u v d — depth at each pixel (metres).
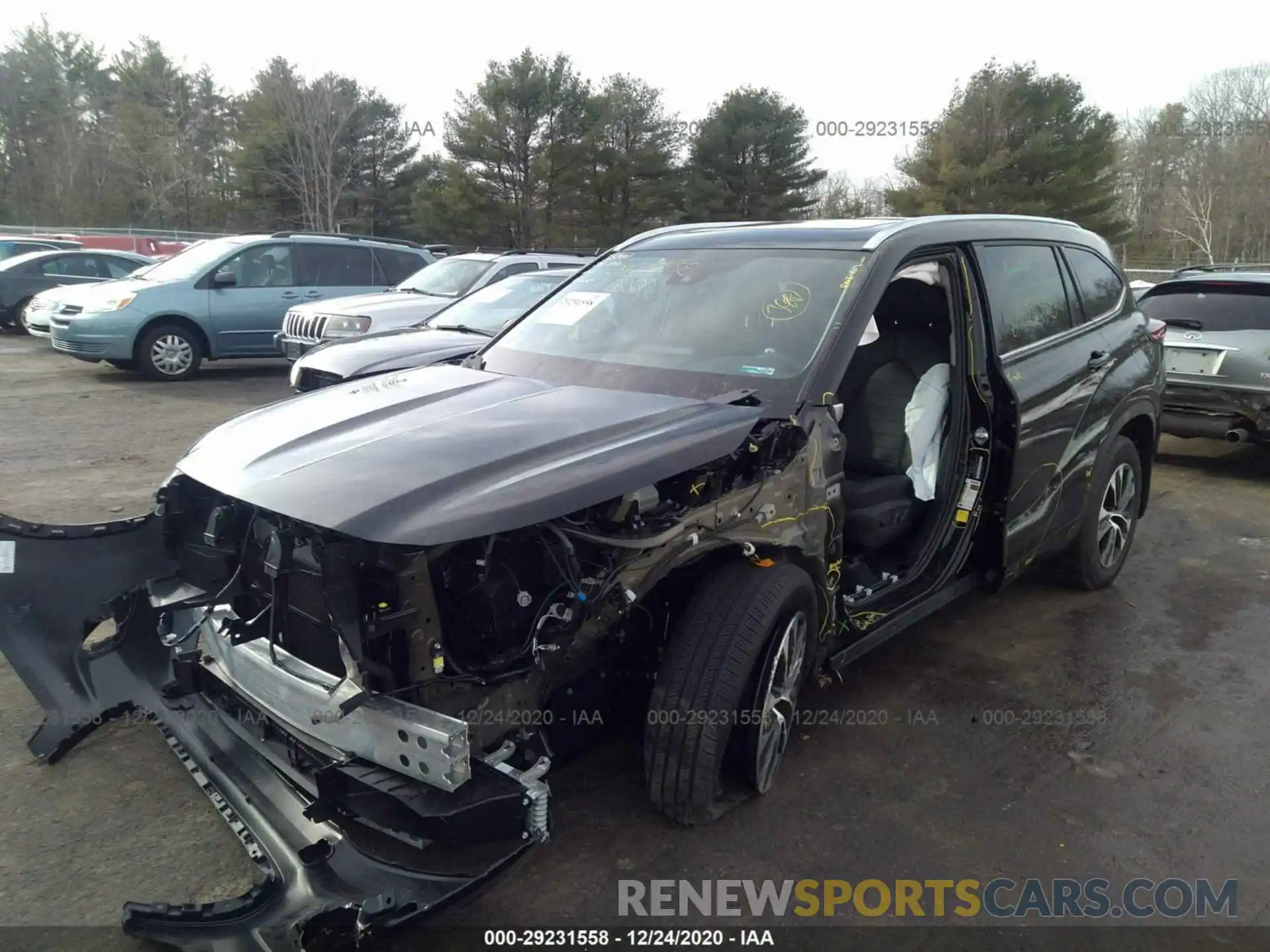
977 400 3.81
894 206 36.81
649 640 3.06
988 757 3.52
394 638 2.38
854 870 2.86
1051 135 33.97
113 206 48.72
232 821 2.64
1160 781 3.39
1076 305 4.65
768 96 36.84
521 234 37.25
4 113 50.31
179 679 3.11
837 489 3.21
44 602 3.34
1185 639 4.63
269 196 39.47
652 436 2.79
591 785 3.22
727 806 3.06
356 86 39.91
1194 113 51.41
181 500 3.18
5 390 11.24
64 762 3.31
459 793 2.27
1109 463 4.83
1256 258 44.94
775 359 3.31
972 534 3.90
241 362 14.73
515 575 2.54
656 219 37.84
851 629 3.43
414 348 6.87
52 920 2.56
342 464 2.61
